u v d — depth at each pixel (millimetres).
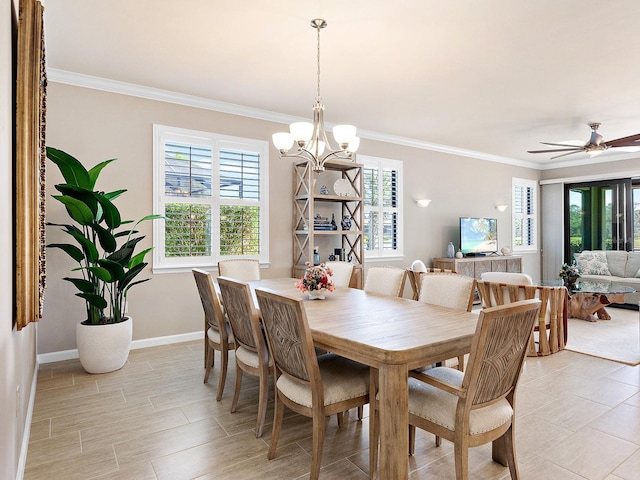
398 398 1611
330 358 2285
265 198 4812
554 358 3777
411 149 6242
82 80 3682
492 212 7395
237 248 4633
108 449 2154
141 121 4016
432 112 4738
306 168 4816
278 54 3193
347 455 2115
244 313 2309
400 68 3463
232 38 2934
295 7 2520
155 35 2893
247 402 2775
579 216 7719
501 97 4191
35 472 1946
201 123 4363
